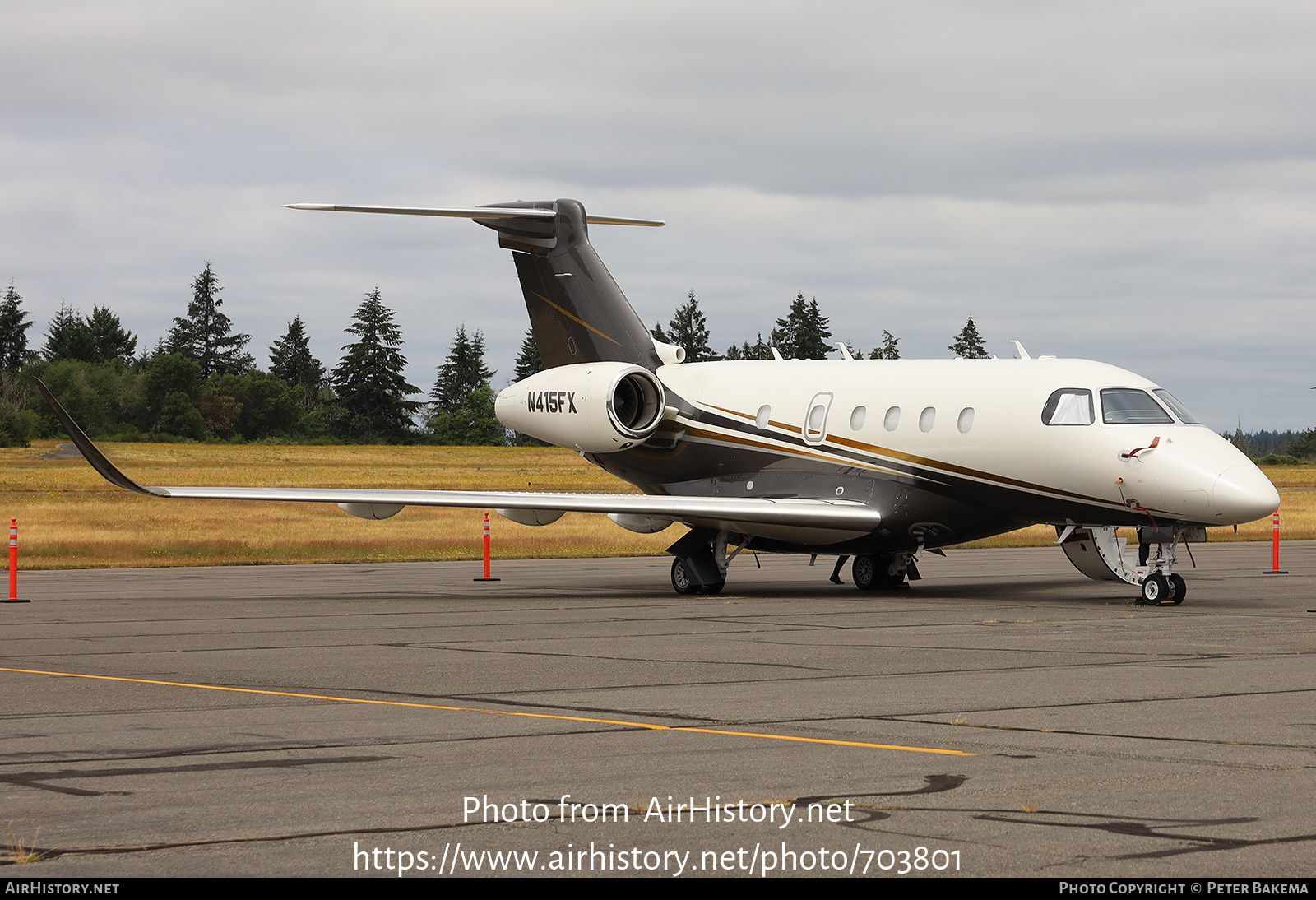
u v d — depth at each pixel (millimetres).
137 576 38625
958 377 29594
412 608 27219
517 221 36188
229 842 8648
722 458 33469
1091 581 35250
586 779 10477
